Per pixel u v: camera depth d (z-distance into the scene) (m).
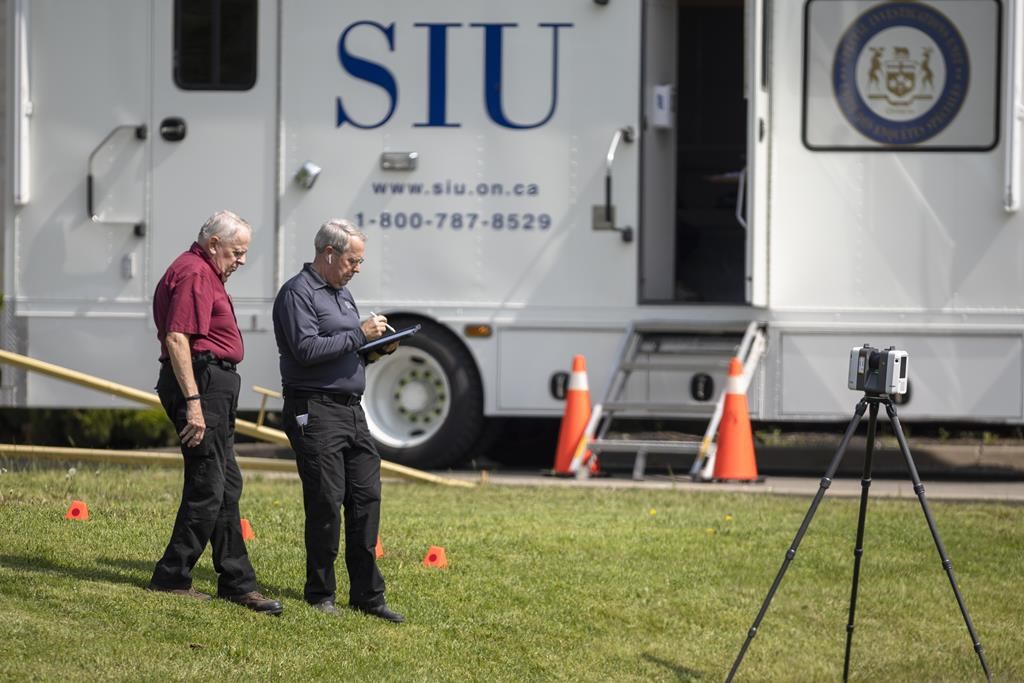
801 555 30.86
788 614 27.62
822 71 40.56
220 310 24.25
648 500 35.91
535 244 41.25
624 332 41.09
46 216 42.12
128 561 26.50
